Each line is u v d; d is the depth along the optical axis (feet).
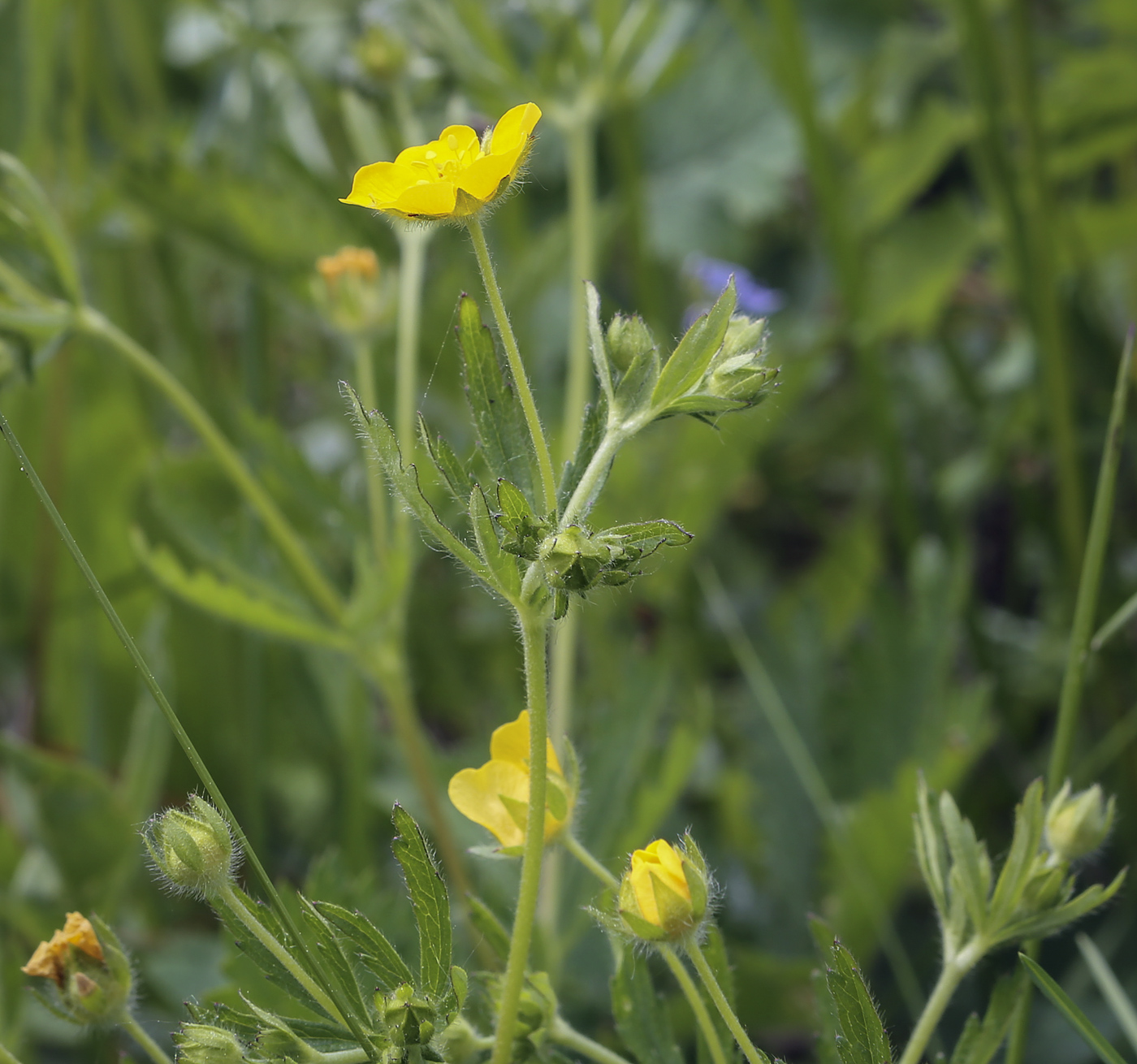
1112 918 1.97
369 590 1.86
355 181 1.43
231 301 3.10
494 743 1.50
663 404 1.47
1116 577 2.27
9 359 1.78
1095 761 1.97
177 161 2.17
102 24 2.67
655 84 2.39
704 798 2.35
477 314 1.47
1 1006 1.77
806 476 3.12
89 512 2.45
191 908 2.17
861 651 2.09
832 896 1.91
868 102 3.13
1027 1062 1.87
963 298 3.09
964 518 2.71
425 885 1.44
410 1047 1.43
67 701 2.43
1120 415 1.61
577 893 1.80
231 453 1.86
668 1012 1.53
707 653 2.53
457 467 1.44
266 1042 1.44
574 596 1.43
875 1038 1.44
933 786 1.86
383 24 2.15
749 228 3.05
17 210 1.78
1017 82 2.10
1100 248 2.72
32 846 2.12
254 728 2.14
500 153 1.42
